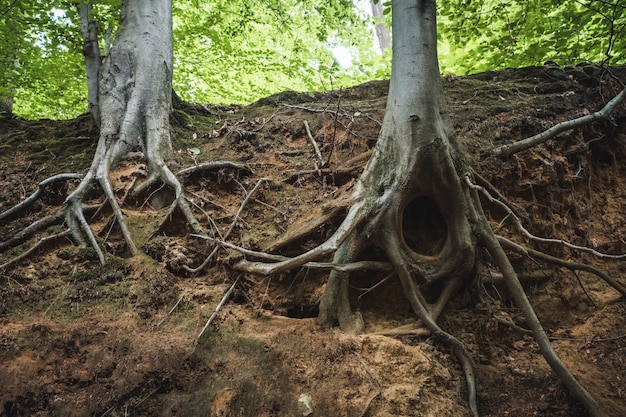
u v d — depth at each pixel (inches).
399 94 163.0
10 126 258.2
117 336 132.9
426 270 154.4
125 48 225.1
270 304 155.3
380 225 152.3
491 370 147.6
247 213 181.0
